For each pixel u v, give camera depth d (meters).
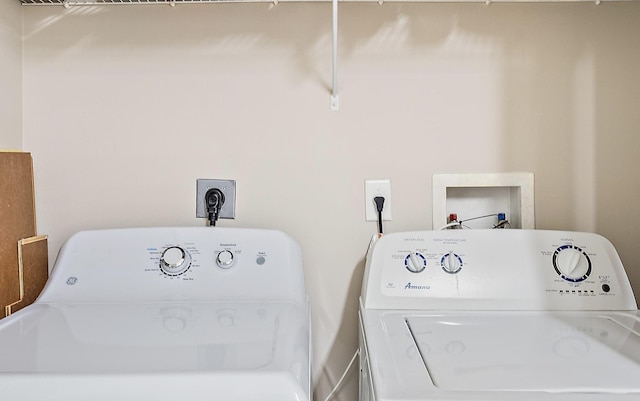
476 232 1.14
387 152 1.27
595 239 1.13
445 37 1.26
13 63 1.21
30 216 1.21
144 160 1.27
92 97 1.26
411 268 1.11
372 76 1.26
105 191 1.27
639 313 1.04
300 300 1.07
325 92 1.26
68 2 1.22
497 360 0.75
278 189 1.27
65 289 1.06
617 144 1.26
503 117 1.27
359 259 1.27
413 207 1.27
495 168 1.27
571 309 1.07
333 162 1.27
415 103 1.26
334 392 1.28
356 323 1.27
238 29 1.26
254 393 0.59
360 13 1.26
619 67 1.26
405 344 0.82
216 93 1.26
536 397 0.62
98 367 0.63
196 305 1.00
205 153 1.27
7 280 1.09
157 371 0.61
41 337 0.77
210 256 1.10
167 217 1.27
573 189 1.27
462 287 1.09
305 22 1.26
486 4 1.26
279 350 0.69
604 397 0.62
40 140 1.26
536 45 1.26
